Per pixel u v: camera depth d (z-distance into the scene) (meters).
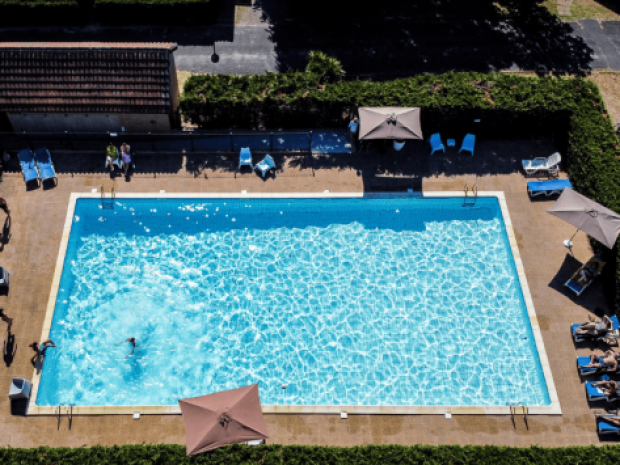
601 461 25.16
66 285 31.38
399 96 35.09
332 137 36.41
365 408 28.17
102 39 40.00
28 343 29.45
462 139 36.97
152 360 29.66
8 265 31.48
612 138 34.03
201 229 33.59
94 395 28.58
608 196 31.91
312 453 25.09
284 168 35.16
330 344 30.44
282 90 35.31
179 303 31.28
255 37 40.91
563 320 31.00
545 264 32.66
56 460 24.62
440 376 29.64
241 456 24.77
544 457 25.20
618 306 30.19
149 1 39.66
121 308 30.95
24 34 39.88
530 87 35.94
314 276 32.38
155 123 35.34
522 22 42.72
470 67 40.28
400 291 32.06
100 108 33.91
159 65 34.00
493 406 28.34
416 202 34.50
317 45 40.75
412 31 41.78
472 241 33.66
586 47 41.75
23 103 33.62
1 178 34.03
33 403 27.88
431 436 27.59
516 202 34.62
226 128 36.38
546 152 36.56
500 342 30.66
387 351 30.30
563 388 29.05
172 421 27.69
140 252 32.75
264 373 29.52
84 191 33.88
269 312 31.22
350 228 33.94
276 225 33.88
